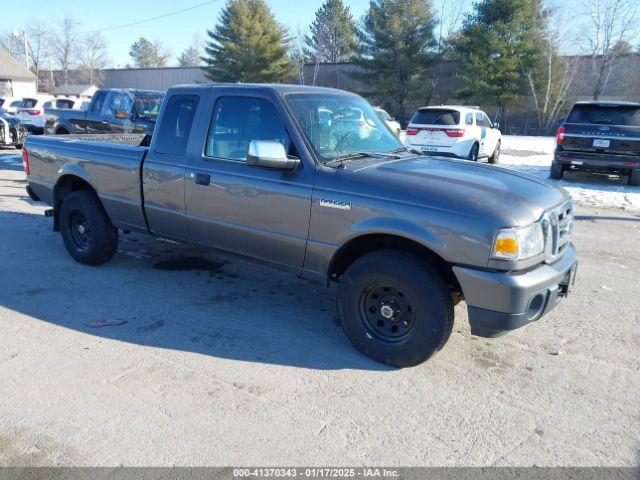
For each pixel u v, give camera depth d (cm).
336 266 417
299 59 5688
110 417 315
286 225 414
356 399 340
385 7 4650
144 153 507
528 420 323
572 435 309
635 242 758
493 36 4172
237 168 438
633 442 304
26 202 928
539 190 391
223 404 331
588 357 404
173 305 486
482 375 374
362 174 386
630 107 1205
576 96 4416
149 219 515
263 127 429
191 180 466
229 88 452
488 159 1800
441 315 356
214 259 627
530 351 412
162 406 327
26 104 2369
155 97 1284
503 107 4381
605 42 4184
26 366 370
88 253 579
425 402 339
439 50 4738
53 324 438
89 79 7369
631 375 378
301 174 404
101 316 457
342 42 7388
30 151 630
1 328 429
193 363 380
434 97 4831
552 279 354
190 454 286
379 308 383
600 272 615
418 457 288
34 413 317
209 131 460
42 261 604
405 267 359
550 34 4191
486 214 338
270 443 296
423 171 399
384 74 4753
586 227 849
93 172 552
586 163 1238
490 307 341
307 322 458
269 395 342
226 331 435
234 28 5122
